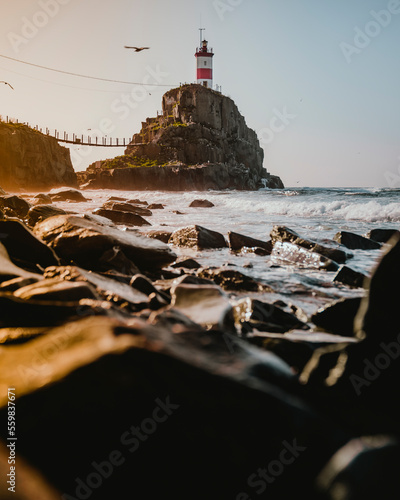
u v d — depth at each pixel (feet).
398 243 7.32
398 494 4.06
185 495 4.48
